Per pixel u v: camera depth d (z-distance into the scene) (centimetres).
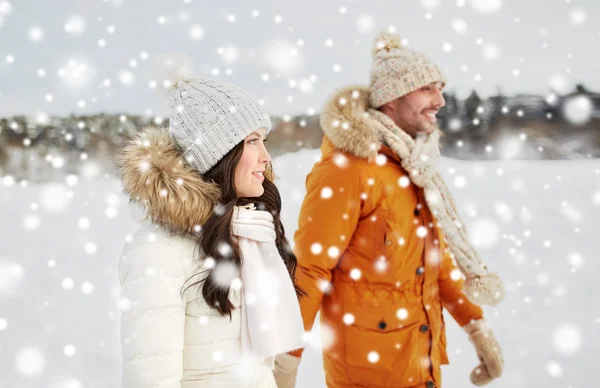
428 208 234
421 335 226
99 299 421
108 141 780
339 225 218
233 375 147
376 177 222
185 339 144
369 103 251
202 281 143
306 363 334
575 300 398
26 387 289
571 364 307
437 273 236
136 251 139
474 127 1025
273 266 160
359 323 222
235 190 155
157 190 139
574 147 1003
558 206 695
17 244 583
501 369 253
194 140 152
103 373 305
